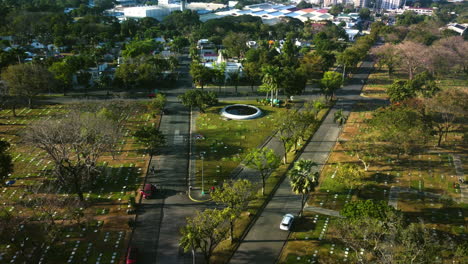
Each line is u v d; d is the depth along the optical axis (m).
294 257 66.81
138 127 126.44
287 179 94.12
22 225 73.06
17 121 127.62
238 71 182.62
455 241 69.75
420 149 108.94
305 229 74.56
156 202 83.19
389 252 57.78
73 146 89.44
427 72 176.88
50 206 74.94
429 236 63.16
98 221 75.50
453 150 110.25
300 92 149.38
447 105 107.44
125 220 76.31
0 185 86.19
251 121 132.88
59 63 157.38
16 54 187.50
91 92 162.38
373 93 169.75
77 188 79.94
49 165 98.31
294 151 108.88
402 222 63.28
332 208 81.38
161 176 94.19
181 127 127.31
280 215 79.38
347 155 106.69
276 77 141.62
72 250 67.25
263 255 67.31
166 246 69.44
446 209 81.06
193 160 103.25
